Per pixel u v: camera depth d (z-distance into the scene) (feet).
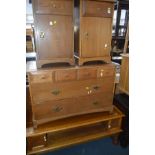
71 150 5.89
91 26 4.92
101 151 5.89
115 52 9.55
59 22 4.57
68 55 4.99
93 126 6.27
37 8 4.24
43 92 4.76
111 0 4.80
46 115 5.08
